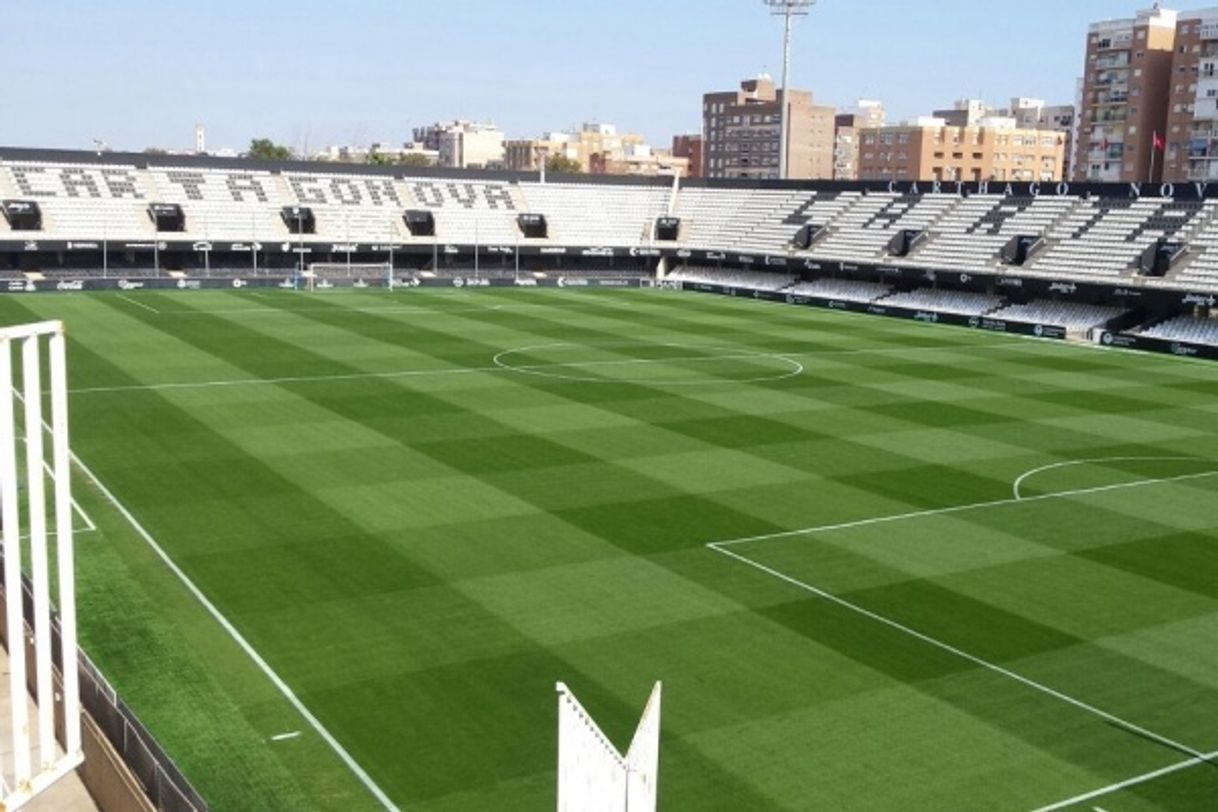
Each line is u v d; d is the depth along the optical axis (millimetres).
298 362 50562
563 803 10742
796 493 31828
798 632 22312
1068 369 56969
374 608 22938
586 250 100375
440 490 31047
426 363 51281
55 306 68625
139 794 13438
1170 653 21844
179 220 88250
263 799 16062
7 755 15492
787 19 100875
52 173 86375
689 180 108125
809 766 17328
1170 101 145375
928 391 48812
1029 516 30391
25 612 17719
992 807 16359
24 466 32312
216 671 20078
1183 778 17312
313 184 95812
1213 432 41906
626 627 22297
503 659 20750
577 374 49688
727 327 69000
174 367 48438
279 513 28766
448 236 96750
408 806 16047
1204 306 69250
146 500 29656
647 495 31141
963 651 21656
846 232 92062
